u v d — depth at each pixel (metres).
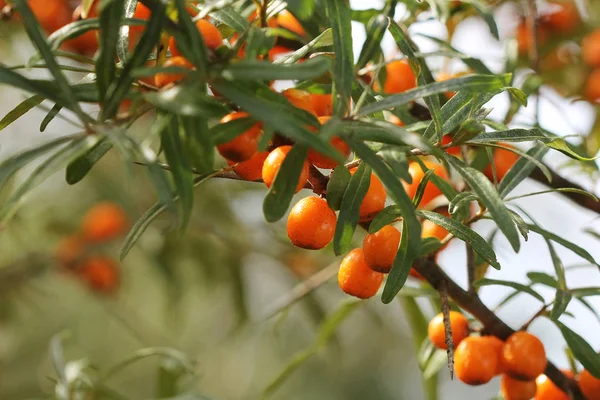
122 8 0.27
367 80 0.34
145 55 0.26
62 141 0.26
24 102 0.28
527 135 0.29
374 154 0.26
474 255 0.33
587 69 0.41
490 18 0.33
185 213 0.26
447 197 0.30
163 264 0.59
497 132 0.29
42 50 0.26
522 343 0.30
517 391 0.31
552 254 0.31
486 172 0.34
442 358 0.35
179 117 0.26
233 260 0.59
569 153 0.29
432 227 0.32
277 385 0.39
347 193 0.28
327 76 0.29
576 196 0.36
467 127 0.28
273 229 0.55
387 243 0.29
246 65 0.26
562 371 0.33
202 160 0.26
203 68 0.26
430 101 0.28
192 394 0.38
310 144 0.25
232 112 0.27
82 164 0.28
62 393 0.38
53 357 0.38
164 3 0.26
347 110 0.27
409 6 0.35
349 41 0.27
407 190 0.33
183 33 0.26
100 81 0.26
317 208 0.28
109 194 0.58
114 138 0.25
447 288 0.31
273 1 0.29
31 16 0.26
